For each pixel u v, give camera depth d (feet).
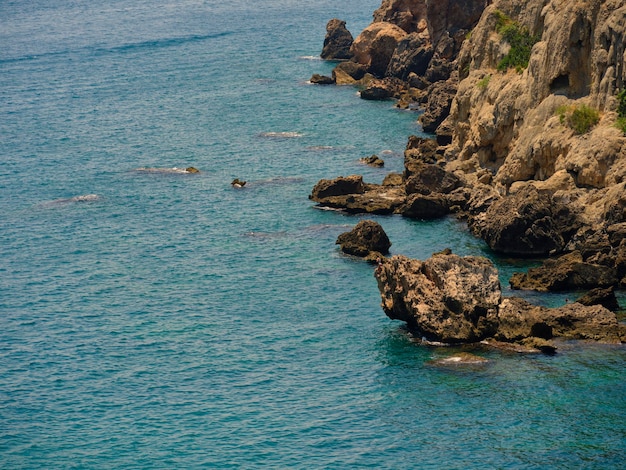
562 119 371.56
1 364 286.87
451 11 610.24
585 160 352.08
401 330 295.48
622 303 300.81
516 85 407.44
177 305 322.96
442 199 392.27
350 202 402.31
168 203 422.00
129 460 236.84
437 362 274.16
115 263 360.48
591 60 374.63
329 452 236.84
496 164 415.85
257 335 298.97
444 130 468.75
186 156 489.67
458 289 287.07
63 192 442.91
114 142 523.70
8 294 336.29
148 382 274.57
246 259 357.00
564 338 281.13
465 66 475.72
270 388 267.80
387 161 465.06
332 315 309.42
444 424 245.45
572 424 242.37
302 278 337.93
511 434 239.71
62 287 341.21
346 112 565.53
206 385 271.08
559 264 320.29
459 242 361.10
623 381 258.98
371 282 332.19
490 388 259.19
